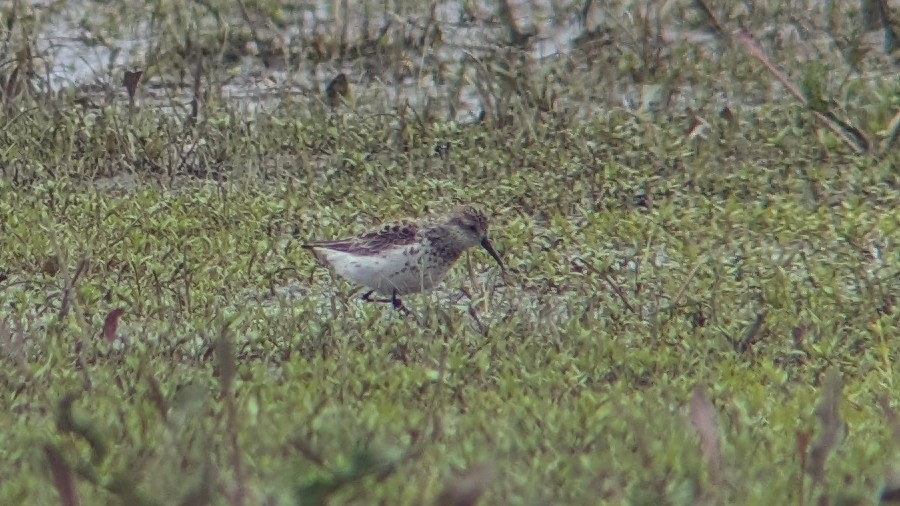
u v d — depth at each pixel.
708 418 8.70
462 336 12.08
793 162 17.02
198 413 9.54
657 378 11.13
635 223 15.23
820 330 12.21
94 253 14.19
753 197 16.42
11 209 15.41
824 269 13.77
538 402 10.36
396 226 13.17
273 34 21.22
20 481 8.68
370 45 21.25
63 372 10.89
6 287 13.39
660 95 18.97
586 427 9.74
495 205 16.02
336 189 16.59
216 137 17.88
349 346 11.84
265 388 10.55
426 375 10.80
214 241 14.62
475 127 18.47
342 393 10.45
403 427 9.63
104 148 17.58
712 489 8.51
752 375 11.23
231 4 22.23
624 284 13.59
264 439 9.25
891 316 12.61
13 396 10.42
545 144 17.72
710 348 11.89
